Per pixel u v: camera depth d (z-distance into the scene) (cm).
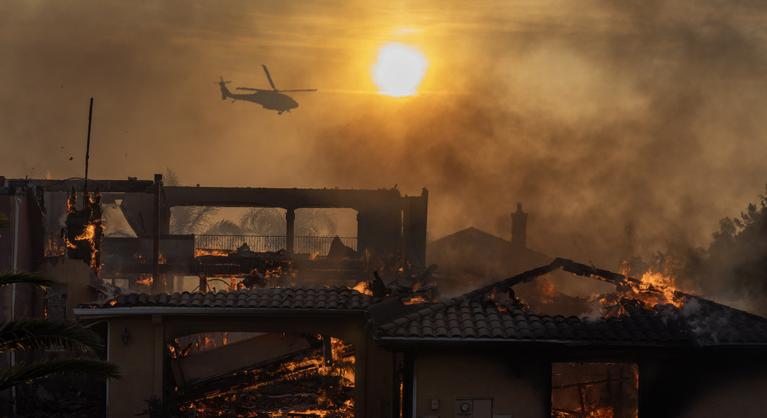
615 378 2989
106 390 2884
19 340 1672
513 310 2448
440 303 2477
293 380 3155
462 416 2353
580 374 2997
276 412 2950
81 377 3030
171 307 2745
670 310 2453
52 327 1670
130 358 2770
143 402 2767
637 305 2508
